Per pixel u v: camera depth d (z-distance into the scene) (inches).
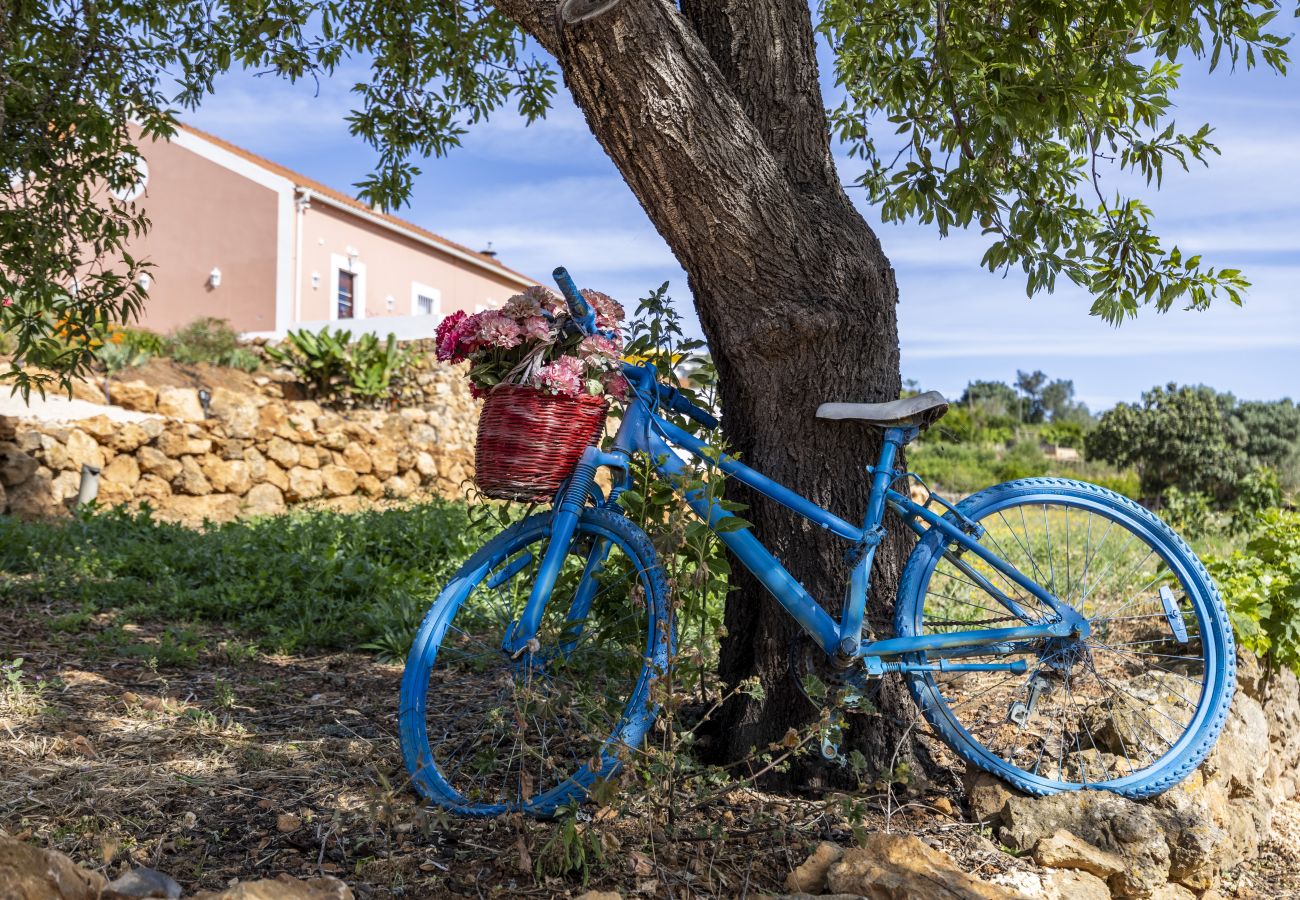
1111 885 98.4
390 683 157.3
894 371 118.3
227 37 205.8
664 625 99.3
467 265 998.4
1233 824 117.3
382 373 545.3
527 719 106.9
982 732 128.2
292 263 761.0
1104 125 135.9
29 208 187.9
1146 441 857.5
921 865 87.8
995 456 1139.3
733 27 117.3
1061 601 110.1
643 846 94.3
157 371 486.3
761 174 108.0
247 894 71.7
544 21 109.3
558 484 108.0
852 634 104.8
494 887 86.6
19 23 181.6
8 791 101.1
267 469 463.2
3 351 410.0
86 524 280.7
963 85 121.6
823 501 114.4
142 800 101.9
